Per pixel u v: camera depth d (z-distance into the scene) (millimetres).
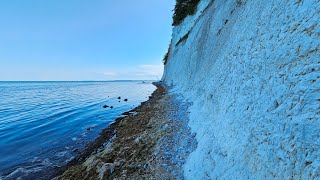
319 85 2742
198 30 18938
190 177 4848
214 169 4445
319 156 2412
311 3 3369
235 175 3773
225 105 5750
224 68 7348
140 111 15234
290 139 2922
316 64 2902
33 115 17953
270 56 4168
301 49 3295
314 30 3121
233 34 8031
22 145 9992
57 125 13914
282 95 3428
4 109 21828
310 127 2654
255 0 6605
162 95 22719
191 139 6930
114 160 6395
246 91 4809
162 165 5711
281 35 4008
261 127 3666
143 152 6684
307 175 2473
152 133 8461
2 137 11344
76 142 10148
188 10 26781
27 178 6770
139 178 5176
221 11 12680
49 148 9453
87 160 7137
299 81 3137
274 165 3043
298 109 2979
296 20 3646
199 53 15938
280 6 4422
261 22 5195
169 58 42938
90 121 14750
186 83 18359
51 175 6840
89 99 29984
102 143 9422
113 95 35875
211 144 5305
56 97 34969
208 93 8273
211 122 6391
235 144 4289
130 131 9844
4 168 7520
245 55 5574
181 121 9500
